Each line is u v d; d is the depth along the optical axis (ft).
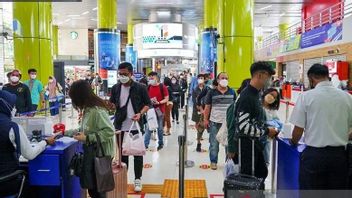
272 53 79.66
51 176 9.71
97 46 48.65
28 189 11.18
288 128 11.26
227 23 23.50
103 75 47.14
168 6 62.18
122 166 11.96
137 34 64.59
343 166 8.09
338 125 8.07
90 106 9.32
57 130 11.71
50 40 30.07
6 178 8.16
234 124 9.61
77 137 9.08
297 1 60.70
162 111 21.91
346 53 41.45
